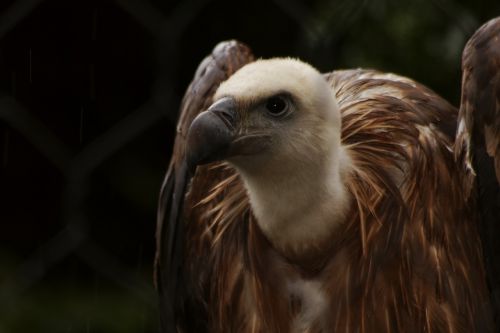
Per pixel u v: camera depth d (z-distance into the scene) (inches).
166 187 179.0
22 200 266.2
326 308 155.1
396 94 163.2
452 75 240.1
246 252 159.2
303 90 145.6
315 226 150.4
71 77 260.8
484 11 236.8
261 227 153.9
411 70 241.4
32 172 268.2
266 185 148.9
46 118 260.8
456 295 155.3
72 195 207.5
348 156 154.8
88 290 232.8
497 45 152.3
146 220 254.5
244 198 161.0
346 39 241.4
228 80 149.9
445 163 157.1
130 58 262.1
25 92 259.3
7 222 265.0
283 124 146.0
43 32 257.8
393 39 242.1
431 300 154.0
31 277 228.2
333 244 152.9
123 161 255.6
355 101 162.1
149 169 257.1
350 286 153.8
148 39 261.0
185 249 175.8
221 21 257.6
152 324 224.4
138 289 214.2
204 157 144.4
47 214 266.2
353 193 152.4
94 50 260.4
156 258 184.4
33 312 225.5
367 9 241.9
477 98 152.6
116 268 213.0
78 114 261.0
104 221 254.1
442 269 154.4
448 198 156.3
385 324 154.2
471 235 157.3
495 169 151.6
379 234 153.3
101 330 223.1
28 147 267.7
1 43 256.8
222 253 164.6
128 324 223.0
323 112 146.6
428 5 241.0
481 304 157.2
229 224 162.4
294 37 253.3
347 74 171.6
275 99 145.6
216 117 144.6
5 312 224.2
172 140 258.4
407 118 158.9
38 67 259.0
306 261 153.7
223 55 177.5
